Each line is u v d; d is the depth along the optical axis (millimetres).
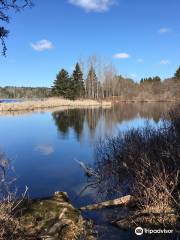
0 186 7867
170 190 7168
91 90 77250
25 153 14820
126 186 9125
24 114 39125
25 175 10742
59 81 70438
